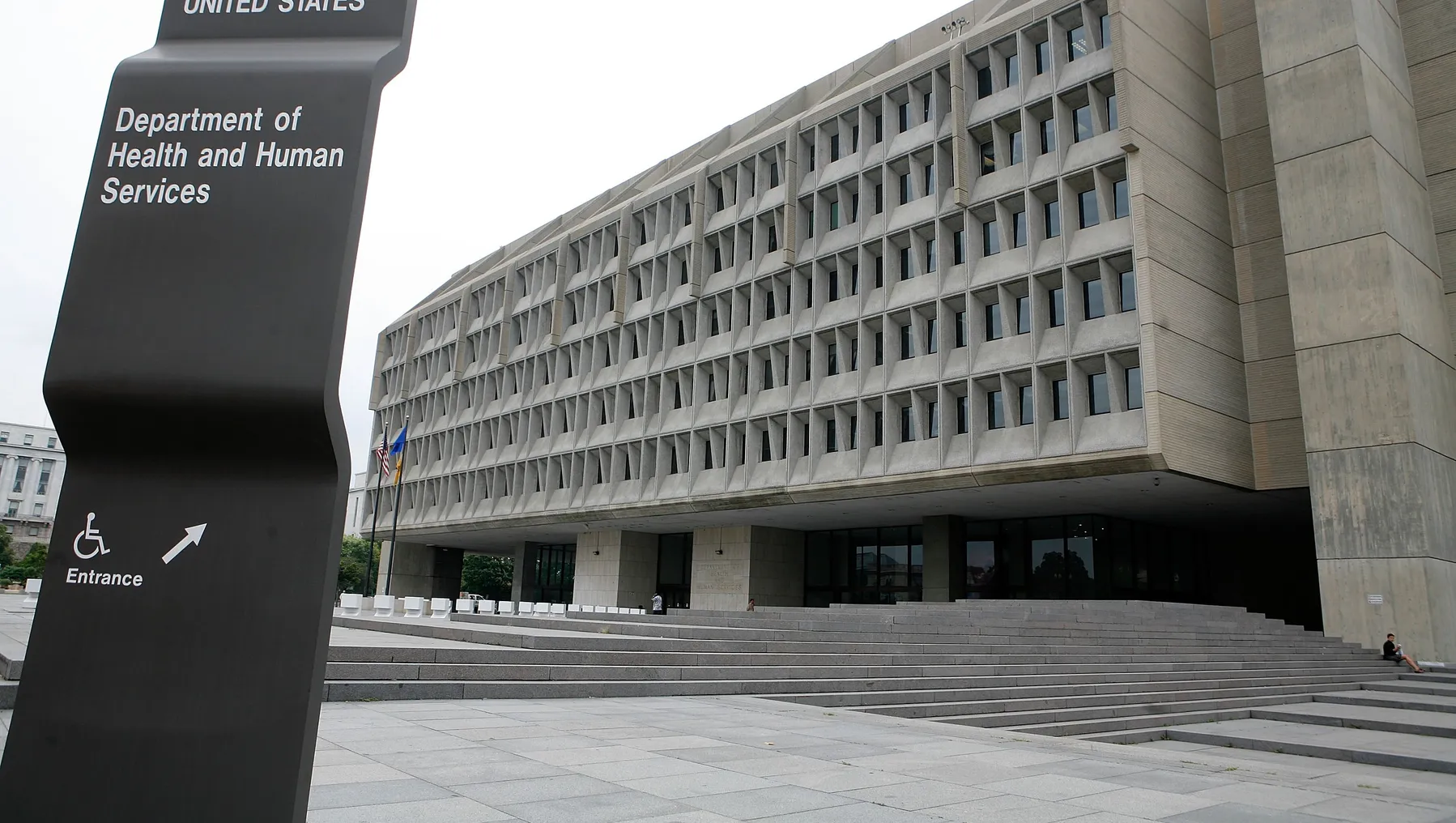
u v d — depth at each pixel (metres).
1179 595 38.03
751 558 42.88
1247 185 32.66
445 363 59.44
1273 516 35.50
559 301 49.56
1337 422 27.81
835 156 38.62
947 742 9.08
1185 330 28.67
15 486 118.19
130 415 2.55
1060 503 33.28
